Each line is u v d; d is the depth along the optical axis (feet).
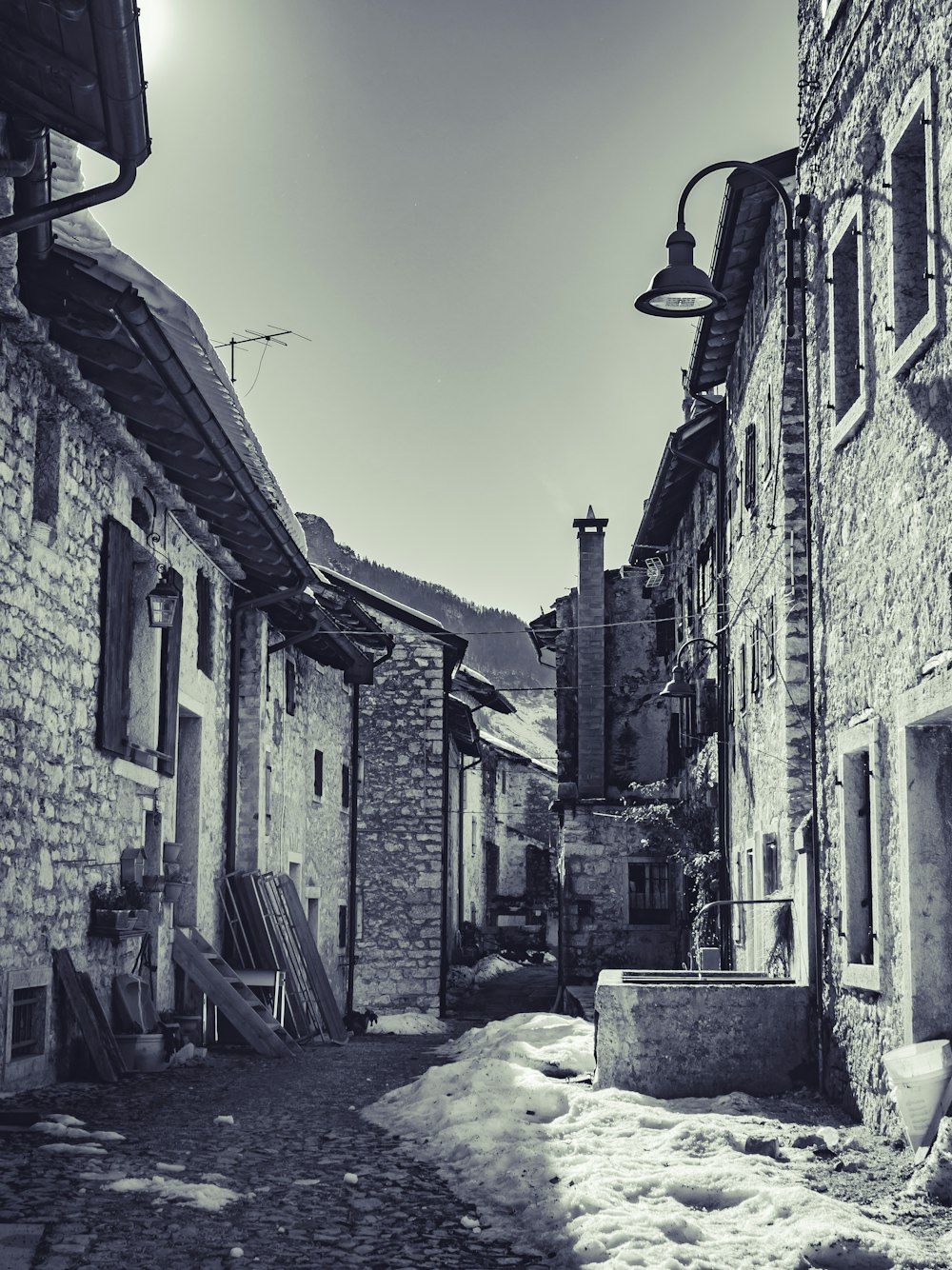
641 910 81.20
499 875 145.07
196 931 46.39
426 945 79.87
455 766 112.37
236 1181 21.97
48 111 23.43
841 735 28.84
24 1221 18.20
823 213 30.94
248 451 39.88
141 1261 16.81
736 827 52.60
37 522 31.30
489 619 377.50
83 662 34.19
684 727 70.85
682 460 64.08
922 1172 20.52
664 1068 30.40
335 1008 57.52
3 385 28.91
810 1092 30.12
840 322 29.89
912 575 24.17
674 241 30.12
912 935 23.75
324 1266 17.21
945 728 24.25
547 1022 45.27
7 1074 29.14
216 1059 41.63
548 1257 18.15
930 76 23.06
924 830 24.00
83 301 28.73
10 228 24.67
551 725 333.42
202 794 48.03
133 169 24.77
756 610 46.55
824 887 30.12
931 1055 22.38
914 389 24.11
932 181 22.99
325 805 71.51
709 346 53.83
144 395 33.06
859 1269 16.80
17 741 29.76
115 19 19.97
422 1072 39.52
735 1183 20.68
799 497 39.50
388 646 75.05
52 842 32.01
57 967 32.19
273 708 57.11
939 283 22.72
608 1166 22.09
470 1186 22.35
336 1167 23.56
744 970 47.47
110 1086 32.17
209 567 49.37
